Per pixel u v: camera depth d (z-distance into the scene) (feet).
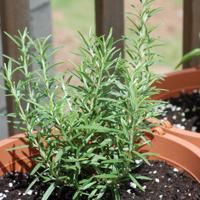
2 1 2.83
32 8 3.26
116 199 2.19
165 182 2.40
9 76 2.26
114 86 2.43
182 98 3.33
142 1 2.44
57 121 2.16
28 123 2.27
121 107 2.16
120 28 3.13
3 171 2.45
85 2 8.57
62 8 8.34
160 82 3.08
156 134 2.50
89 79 2.23
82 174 2.32
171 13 7.84
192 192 2.33
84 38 2.31
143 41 2.43
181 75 3.32
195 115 3.21
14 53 2.89
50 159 2.25
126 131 2.11
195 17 3.48
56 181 2.25
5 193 2.36
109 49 2.29
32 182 2.27
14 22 2.85
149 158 2.54
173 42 7.18
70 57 6.80
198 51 3.15
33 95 2.36
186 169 2.42
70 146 2.15
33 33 3.30
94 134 2.28
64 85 2.28
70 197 2.32
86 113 2.24
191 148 2.38
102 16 3.07
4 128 3.03
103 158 2.15
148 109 2.20
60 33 7.45
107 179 2.22
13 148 2.28
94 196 2.30
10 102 2.99
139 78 2.35
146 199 2.31
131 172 2.47
